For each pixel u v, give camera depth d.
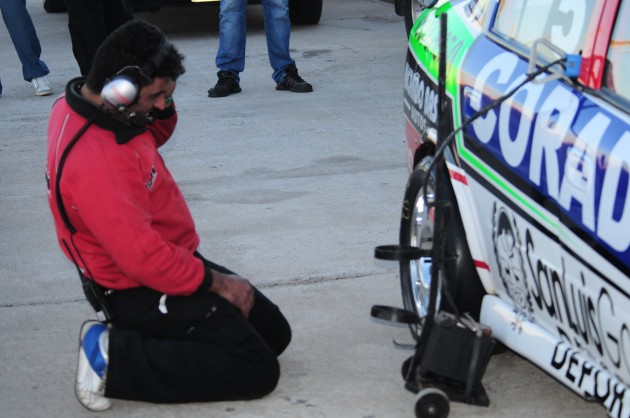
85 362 5.59
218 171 10.90
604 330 4.73
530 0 5.91
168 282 5.40
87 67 14.39
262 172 10.80
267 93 14.56
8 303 7.60
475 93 5.88
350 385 6.07
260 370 5.73
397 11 17.36
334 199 9.82
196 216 9.45
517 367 6.25
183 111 13.62
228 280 5.71
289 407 5.82
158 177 5.53
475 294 5.99
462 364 5.48
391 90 14.45
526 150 5.28
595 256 4.71
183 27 20.70
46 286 7.95
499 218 5.59
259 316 6.16
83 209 5.22
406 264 6.80
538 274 5.27
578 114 4.97
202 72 16.06
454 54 6.32
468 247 5.94
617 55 5.00
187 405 5.85
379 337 6.75
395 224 9.05
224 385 5.69
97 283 5.64
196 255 6.12
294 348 6.61
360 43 18.09
